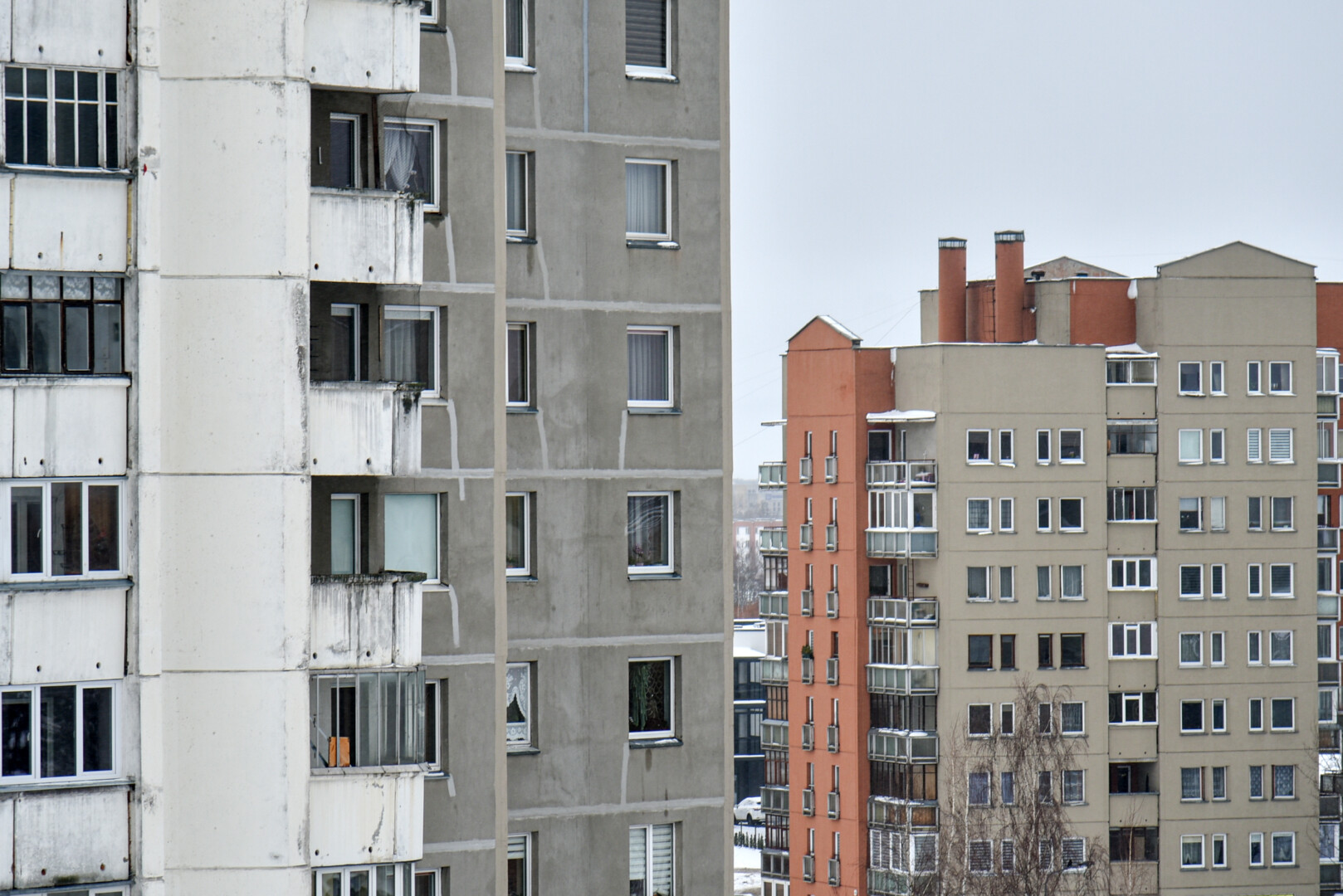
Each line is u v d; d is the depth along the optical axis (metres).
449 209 63.47
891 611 146.75
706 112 70.31
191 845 51.78
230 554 51.91
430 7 63.88
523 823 66.31
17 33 50.97
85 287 51.81
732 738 69.25
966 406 145.38
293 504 52.22
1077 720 145.25
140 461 51.41
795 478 155.25
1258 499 149.00
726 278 70.12
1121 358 147.62
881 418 147.75
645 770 67.94
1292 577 148.88
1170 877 145.00
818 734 152.50
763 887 157.88
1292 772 147.50
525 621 66.75
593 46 68.94
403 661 55.09
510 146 67.50
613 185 68.88
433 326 63.62
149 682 51.34
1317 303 156.12
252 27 51.94
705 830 68.56
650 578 68.44
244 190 51.97
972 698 144.62
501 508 64.00
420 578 55.28
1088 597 146.38
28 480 50.97
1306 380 150.12
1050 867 127.00
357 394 54.75
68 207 51.34
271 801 51.88
